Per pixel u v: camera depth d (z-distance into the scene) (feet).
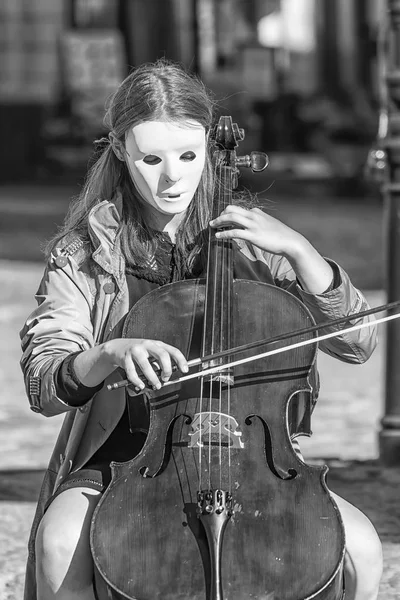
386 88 34.22
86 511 17.08
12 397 46.57
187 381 17.88
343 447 38.73
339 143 149.18
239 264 19.57
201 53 140.77
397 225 34.12
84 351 17.42
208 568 16.20
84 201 19.70
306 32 244.22
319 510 16.87
